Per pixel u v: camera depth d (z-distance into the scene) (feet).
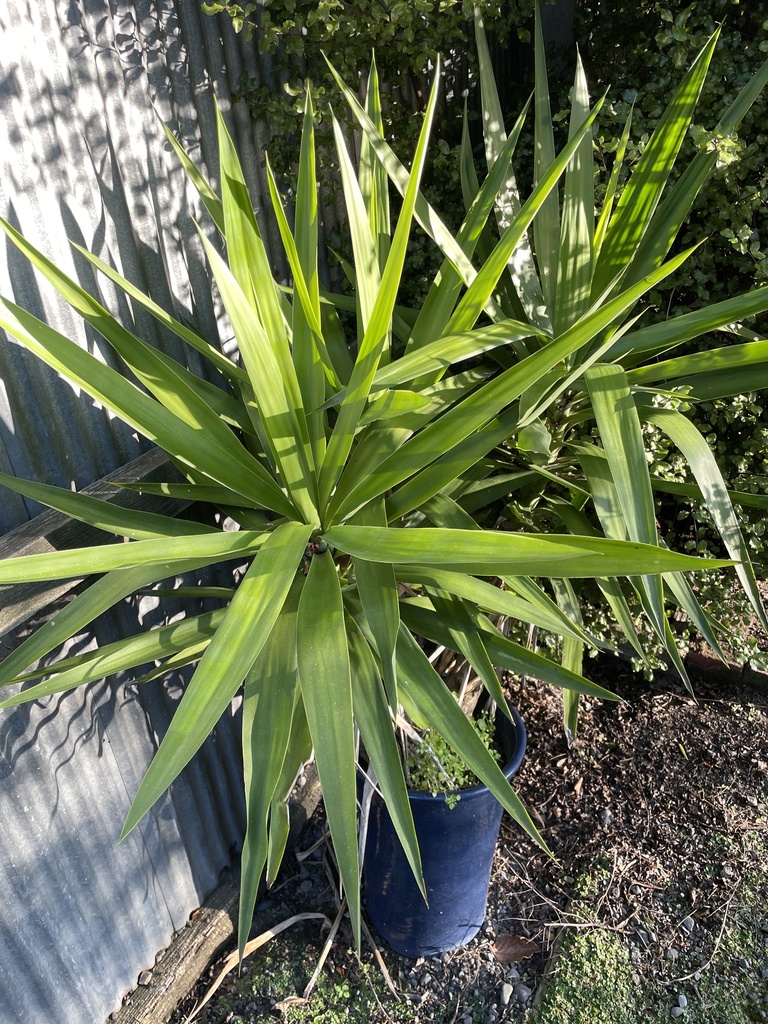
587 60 7.85
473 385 4.63
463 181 5.39
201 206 5.13
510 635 6.63
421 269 6.68
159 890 5.50
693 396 4.44
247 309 3.18
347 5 5.67
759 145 5.81
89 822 4.71
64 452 4.14
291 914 6.13
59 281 3.24
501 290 5.24
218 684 2.74
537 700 7.89
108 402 3.36
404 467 3.50
